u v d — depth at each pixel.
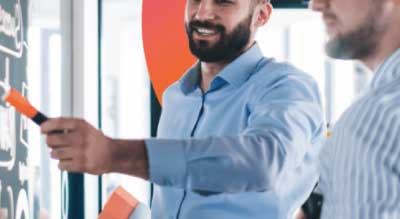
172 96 2.04
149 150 1.27
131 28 3.03
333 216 1.14
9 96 1.15
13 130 1.85
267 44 3.36
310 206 2.43
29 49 2.04
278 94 1.66
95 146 1.18
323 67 3.39
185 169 1.30
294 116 1.54
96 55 2.67
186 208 1.85
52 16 2.59
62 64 2.56
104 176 2.73
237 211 1.81
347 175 1.09
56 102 2.56
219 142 1.35
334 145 1.14
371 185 1.05
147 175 1.29
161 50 2.94
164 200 1.92
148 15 2.92
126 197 2.25
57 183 2.49
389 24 1.12
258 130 1.44
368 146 1.06
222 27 1.86
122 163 1.24
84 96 2.60
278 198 1.81
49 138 1.16
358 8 1.12
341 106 3.41
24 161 1.95
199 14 1.87
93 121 2.67
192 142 1.32
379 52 1.14
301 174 1.81
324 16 1.17
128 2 2.97
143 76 3.02
